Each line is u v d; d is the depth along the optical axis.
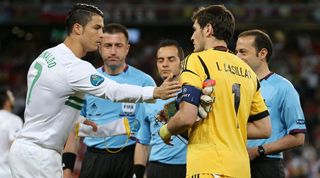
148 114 23.27
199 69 16.53
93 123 18.83
